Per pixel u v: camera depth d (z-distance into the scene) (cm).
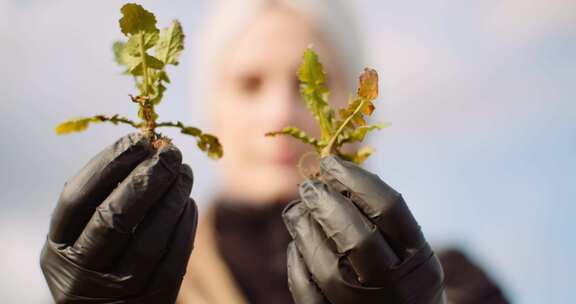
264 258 95
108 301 66
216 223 96
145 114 69
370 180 68
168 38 71
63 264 66
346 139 72
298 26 95
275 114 93
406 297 67
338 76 97
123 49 71
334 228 67
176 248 67
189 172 69
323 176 69
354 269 67
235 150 95
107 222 65
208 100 98
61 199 67
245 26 95
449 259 92
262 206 95
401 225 67
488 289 90
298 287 69
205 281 91
